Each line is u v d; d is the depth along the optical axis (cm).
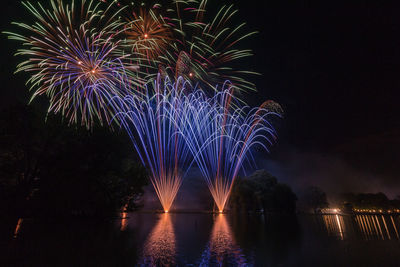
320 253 1978
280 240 2638
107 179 5016
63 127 4200
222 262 1678
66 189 4119
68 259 1697
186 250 2053
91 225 3712
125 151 5125
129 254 1875
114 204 4844
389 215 9931
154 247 2156
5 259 1669
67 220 4219
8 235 2545
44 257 1734
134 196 5528
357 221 5800
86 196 4434
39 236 2555
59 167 4162
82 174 4397
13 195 3866
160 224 4288
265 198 8706
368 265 1622
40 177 4088
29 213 4019
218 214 8062
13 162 3972
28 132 3959
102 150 4591
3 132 3853
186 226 4016
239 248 2164
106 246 2153
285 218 6538
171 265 1602
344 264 1648
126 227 3644
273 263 1664
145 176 5375
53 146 4212
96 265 1579
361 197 12425
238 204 8794
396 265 1623
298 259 1770
